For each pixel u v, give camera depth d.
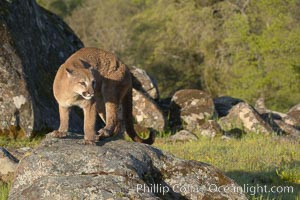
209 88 43.09
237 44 40.44
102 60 10.39
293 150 15.79
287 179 12.38
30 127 15.79
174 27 43.81
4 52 16.00
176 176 8.67
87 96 9.45
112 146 8.77
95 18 52.12
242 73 39.72
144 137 18.67
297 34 38.25
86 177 7.65
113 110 10.52
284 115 23.94
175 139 17.95
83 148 8.10
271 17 40.38
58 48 20.11
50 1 55.91
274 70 39.16
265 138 18.56
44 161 7.87
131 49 48.78
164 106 21.69
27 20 18.06
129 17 53.62
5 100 15.63
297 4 40.53
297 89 39.56
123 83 10.67
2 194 9.20
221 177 8.82
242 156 14.58
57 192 7.45
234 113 20.72
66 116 9.91
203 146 16.20
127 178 7.73
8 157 10.49
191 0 43.22
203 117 20.41
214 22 42.12
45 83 18.03
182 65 45.09
